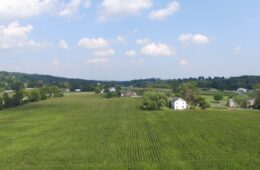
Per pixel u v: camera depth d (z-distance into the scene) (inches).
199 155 3024.1
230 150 3221.0
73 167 2714.1
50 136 4234.7
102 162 2854.3
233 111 6801.2
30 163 2906.0
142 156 3026.6
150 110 7062.0
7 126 5260.8
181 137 3941.9
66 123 5374.0
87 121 5541.3
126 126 4881.9
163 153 3127.5
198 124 4960.6
